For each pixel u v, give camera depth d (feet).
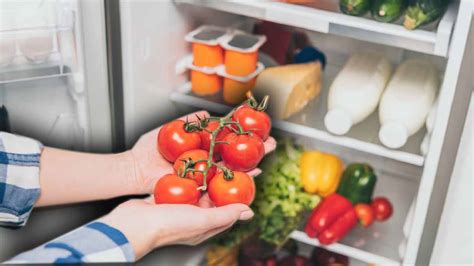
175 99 5.84
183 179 4.07
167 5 5.41
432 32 4.59
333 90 5.44
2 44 4.06
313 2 5.14
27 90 4.51
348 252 5.80
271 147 4.87
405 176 6.79
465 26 4.24
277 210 5.96
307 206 5.97
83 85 4.66
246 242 6.33
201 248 6.32
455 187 4.80
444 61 6.03
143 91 5.41
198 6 5.86
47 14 4.17
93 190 4.51
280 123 5.61
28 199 4.27
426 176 4.92
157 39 5.40
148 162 4.70
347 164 6.87
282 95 5.57
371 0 4.73
